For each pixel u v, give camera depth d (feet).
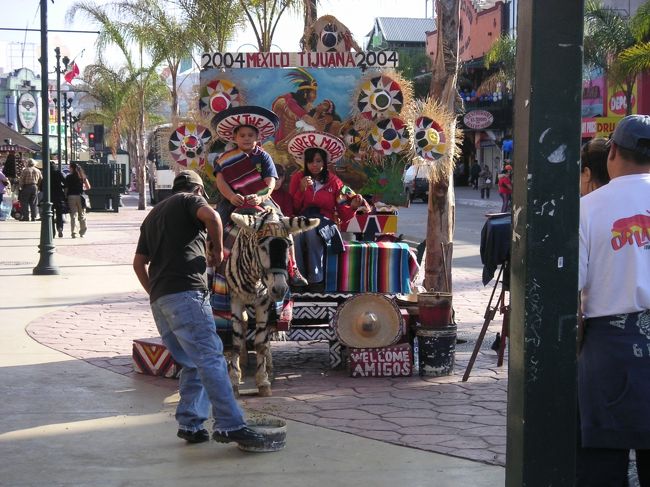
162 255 19.70
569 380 11.11
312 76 32.24
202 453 19.67
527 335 11.03
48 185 52.54
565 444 11.16
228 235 25.49
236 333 24.89
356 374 27.30
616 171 13.41
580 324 13.07
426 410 23.29
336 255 27.53
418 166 31.91
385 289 27.73
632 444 12.57
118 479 17.98
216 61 32.09
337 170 32.19
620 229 12.69
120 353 30.58
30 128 260.01
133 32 99.30
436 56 32.83
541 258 10.96
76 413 23.02
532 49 10.77
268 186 26.45
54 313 38.81
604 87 113.60
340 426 21.76
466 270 54.85
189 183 20.54
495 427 21.57
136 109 135.13
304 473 18.30
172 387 25.81
